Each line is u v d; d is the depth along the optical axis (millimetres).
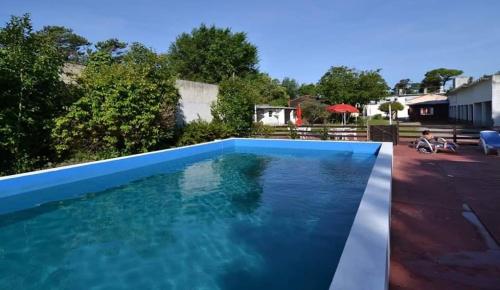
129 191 8523
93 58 12938
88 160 11156
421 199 6023
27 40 9242
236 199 7719
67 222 6383
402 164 9641
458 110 29297
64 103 10469
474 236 4316
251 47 44781
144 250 5074
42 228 6074
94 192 8477
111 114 10742
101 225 6184
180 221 6332
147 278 4230
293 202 7395
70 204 7496
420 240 4242
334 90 38594
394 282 3266
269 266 4457
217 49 42531
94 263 4680
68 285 4105
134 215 6723
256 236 5512
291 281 4055
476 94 20984
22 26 9102
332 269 4336
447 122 31750
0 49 8664
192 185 9125
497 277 3311
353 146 14422
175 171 11062
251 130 18828
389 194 4957
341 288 2438
